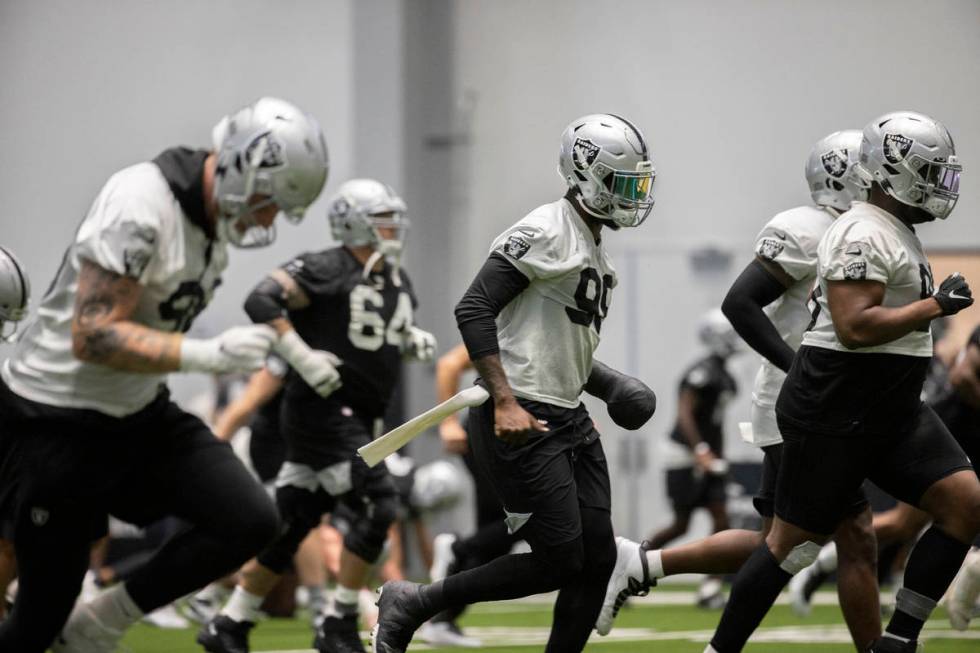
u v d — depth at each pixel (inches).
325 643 786.8
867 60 1728.6
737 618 574.6
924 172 550.3
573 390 551.5
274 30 1733.5
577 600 558.6
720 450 1306.6
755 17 1755.7
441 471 1286.9
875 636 632.4
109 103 1775.3
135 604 520.4
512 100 1786.4
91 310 482.0
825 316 563.2
